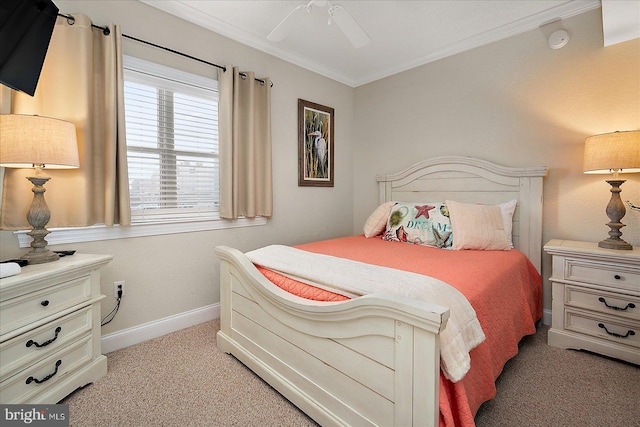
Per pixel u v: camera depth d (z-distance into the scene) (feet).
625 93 6.95
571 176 7.70
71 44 5.78
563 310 6.73
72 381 5.01
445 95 9.87
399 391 3.39
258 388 5.31
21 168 5.40
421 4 7.41
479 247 7.47
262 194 9.20
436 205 8.47
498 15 7.90
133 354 6.43
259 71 9.20
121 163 6.36
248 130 8.60
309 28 8.40
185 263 7.77
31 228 5.45
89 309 5.38
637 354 5.84
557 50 7.80
